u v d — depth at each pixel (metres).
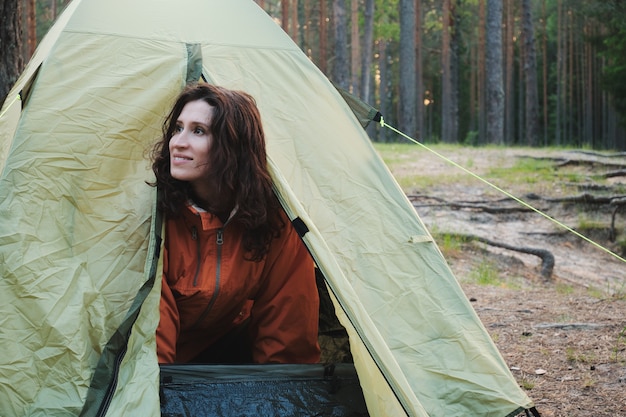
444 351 3.02
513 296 6.70
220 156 2.76
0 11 5.05
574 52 43.97
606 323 5.51
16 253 2.63
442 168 14.01
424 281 3.14
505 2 37.72
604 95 41.06
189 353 3.26
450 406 2.91
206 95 2.82
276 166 2.88
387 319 3.00
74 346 2.56
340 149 3.32
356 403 2.89
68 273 2.68
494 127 23.34
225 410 2.73
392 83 44.66
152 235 2.76
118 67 3.14
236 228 2.95
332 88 3.52
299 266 3.15
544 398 4.02
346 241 3.10
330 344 3.68
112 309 2.74
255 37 3.52
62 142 2.89
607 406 3.88
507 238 9.67
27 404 2.50
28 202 2.74
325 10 23.08
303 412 2.81
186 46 3.32
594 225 10.22
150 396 2.50
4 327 2.54
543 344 5.03
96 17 3.27
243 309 3.34
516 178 12.79
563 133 43.97
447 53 29.75
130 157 3.01
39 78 2.99
